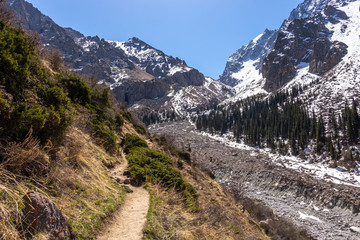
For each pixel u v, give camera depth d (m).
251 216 19.25
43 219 3.45
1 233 2.98
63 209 4.45
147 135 27.19
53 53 15.83
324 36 163.00
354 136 51.44
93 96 17.08
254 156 59.22
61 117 6.40
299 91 100.25
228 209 13.75
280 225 20.08
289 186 35.78
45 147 5.55
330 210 29.27
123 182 8.66
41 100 7.05
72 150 6.89
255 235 12.04
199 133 102.88
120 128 18.08
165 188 9.03
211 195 13.98
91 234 4.43
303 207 30.75
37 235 3.28
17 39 7.10
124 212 6.14
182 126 123.31
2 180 3.85
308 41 161.62
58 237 3.59
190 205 8.31
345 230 24.70
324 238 22.61
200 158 54.16
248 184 40.59
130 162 11.15
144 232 5.09
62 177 5.42
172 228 5.98
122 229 5.17
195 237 6.23
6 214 3.18
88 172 7.00
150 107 178.62
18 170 4.38
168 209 7.16
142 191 8.20
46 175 5.02
